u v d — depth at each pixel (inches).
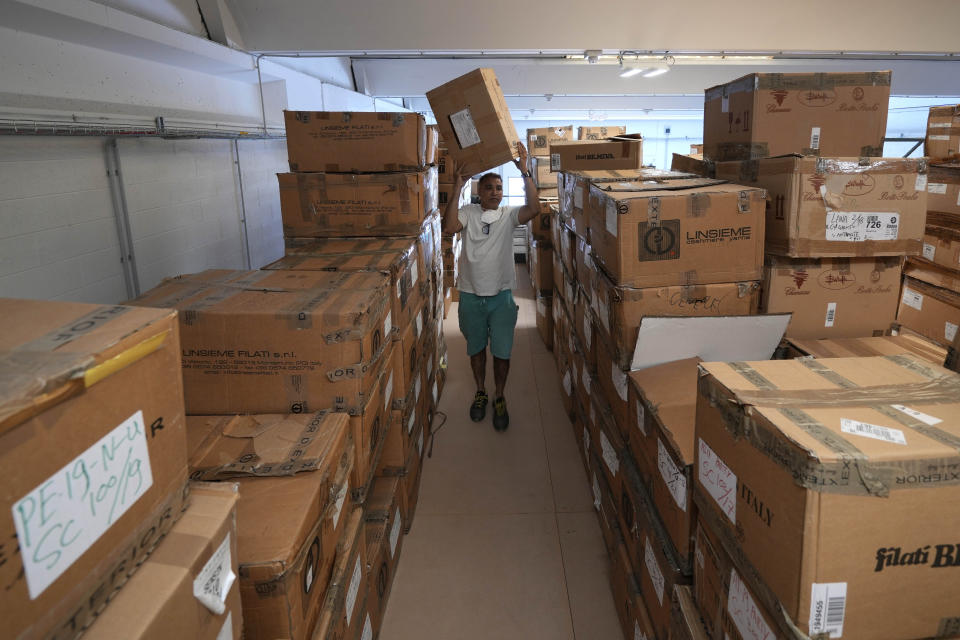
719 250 68.5
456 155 109.3
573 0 139.8
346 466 55.1
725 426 40.3
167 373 29.5
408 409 88.7
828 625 31.9
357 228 102.0
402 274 86.0
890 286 72.0
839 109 76.1
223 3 123.7
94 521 24.2
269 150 163.2
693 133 425.4
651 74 245.4
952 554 31.8
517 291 242.1
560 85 251.8
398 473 84.7
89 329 26.2
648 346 65.5
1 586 19.7
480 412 126.1
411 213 101.2
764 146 76.7
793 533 31.9
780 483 33.2
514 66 245.6
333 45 137.3
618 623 72.1
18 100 74.3
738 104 79.9
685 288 68.9
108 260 91.7
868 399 37.8
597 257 80.1
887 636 32.6
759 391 39.5
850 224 68.2
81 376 22.4
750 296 70.4
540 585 78.8
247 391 58.5
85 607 23.8
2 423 19.3
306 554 42.9
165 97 109.8
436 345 130.7
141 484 27.5
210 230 127.1
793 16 149.3
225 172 135.0
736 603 39.6
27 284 76.1
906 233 69.0
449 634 70.9
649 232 67.0
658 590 55.7
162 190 107.6
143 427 27.5
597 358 88.7
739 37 149.3
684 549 49.8
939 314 98.1
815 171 66.7
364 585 61.4
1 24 71.9
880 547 31.2
